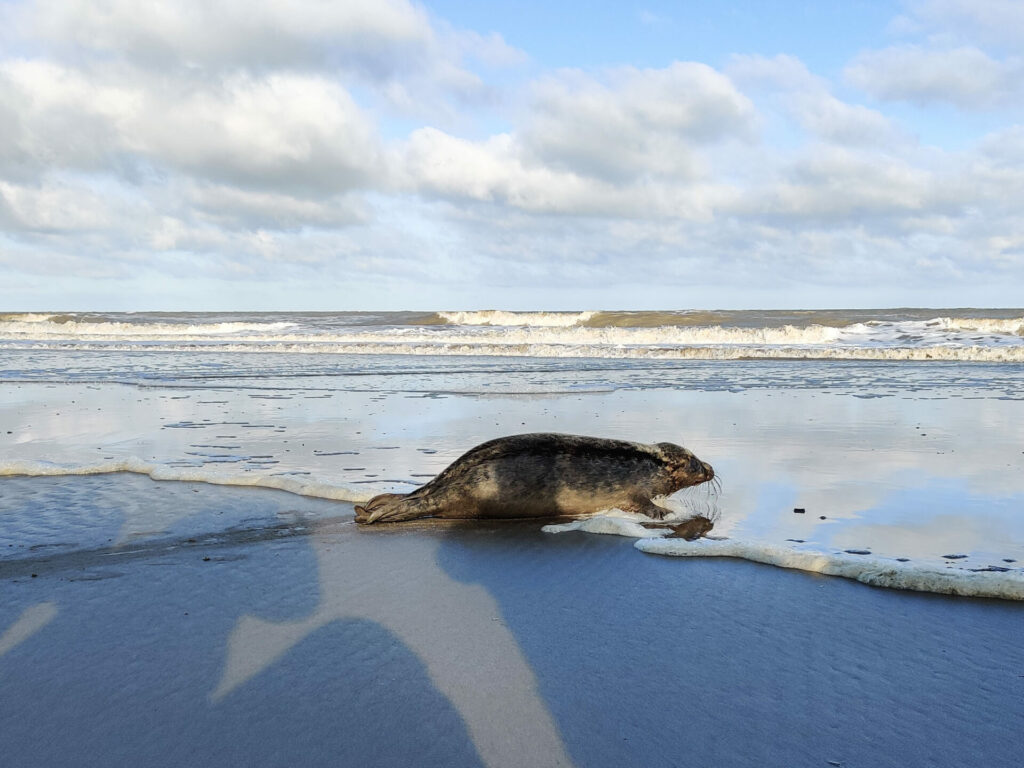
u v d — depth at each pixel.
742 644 3.66
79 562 4.96
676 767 2.62
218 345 34.41
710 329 35.69
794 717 2.96
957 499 6.63
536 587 4.53
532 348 30.86
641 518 6.23
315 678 3.28
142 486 7.31
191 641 3.67
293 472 7.84
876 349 27.48
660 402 13.99
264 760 2.66
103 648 3.59
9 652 3.54
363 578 4.68
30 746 2.74
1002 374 20.27
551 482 6.29
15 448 9.37
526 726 2.89
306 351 32.09
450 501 6.22
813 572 4.79
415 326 47.25
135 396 15.23
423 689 3.18
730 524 5.97
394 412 12.65
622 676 3.31
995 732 2.85
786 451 9.01
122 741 2.78
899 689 3.19
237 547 5.37
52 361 25.61
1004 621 3.93
